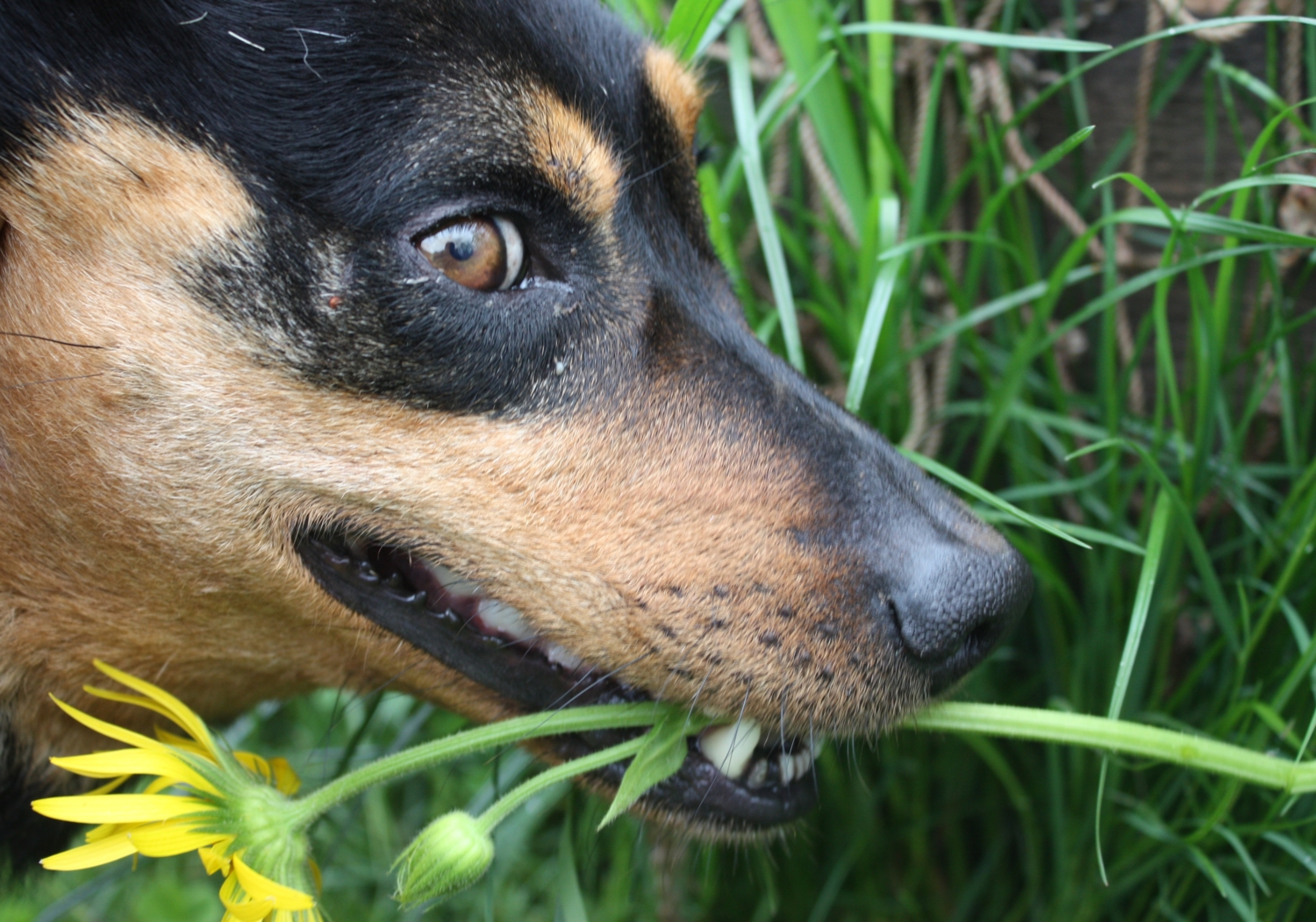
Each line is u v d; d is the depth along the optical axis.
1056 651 0.42
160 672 0.36
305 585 0.35
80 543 0.35
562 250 0.35
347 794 0.32
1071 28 0.43
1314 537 0.38
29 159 0.33
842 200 0.45
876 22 0.42
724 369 0.35
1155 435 0.40
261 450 0.34
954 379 0.44
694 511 0.34
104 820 0.31
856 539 0.34
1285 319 0.41
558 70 0.34
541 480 0.34
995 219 0.45
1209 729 0.39
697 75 0.40
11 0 0.33
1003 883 0.44
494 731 0.33
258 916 0.30
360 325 0.33
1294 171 0.41
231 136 0.33
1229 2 0.42
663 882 0.44
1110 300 0.39
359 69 0.33
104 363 0.34
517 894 0.47
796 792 0.36
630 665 0.34
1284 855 0.38
